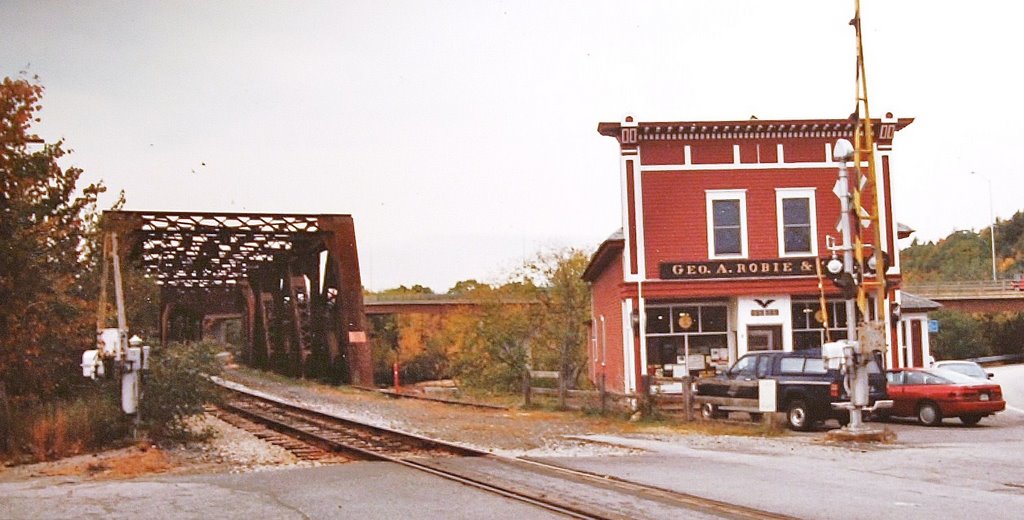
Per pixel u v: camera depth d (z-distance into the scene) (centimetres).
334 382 4675
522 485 1309
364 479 1395
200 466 1617
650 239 3256
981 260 12744
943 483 1345
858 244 2070
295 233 4547
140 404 1953
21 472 1548
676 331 3306
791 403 2378
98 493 1284
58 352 2180
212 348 2091
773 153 3297
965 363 3070
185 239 4550
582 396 2888
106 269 2248
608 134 3275
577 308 5325
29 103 2081
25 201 2086
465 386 4941
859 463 1587
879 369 2439
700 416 2492
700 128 3241
